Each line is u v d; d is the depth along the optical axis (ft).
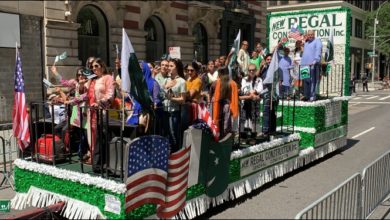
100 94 18.66
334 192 13.85
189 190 17.37
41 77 49.37
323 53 32.40
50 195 17.94
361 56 112.57
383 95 86.48
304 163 27.35
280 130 27.78
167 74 21.17
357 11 100.78
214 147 18.45
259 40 96.73
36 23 48.78
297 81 29.91
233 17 86.22
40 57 49.37
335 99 31.81
